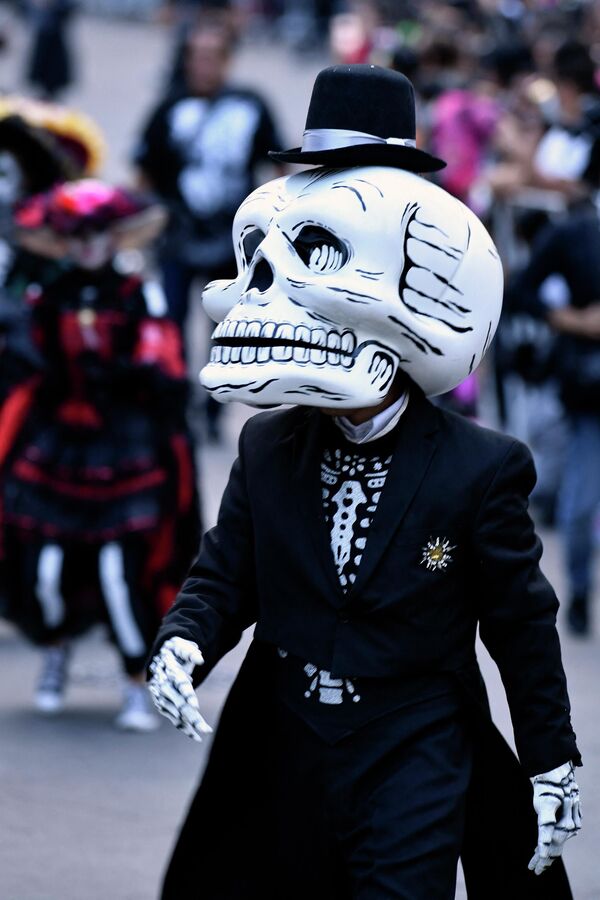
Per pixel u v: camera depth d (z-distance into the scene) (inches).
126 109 2701.8
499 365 1118.4
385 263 403.2
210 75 1214.3
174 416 739.4
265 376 403.5
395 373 415.2
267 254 406.3
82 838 618.5
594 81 1099.9
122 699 797.2
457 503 407.2
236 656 862.5
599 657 869.8
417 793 400.5
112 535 725.9
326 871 410.6
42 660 854.5
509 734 735.7
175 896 424.8
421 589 405.4
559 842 408.2
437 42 1326.3
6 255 747.4
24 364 737.0
